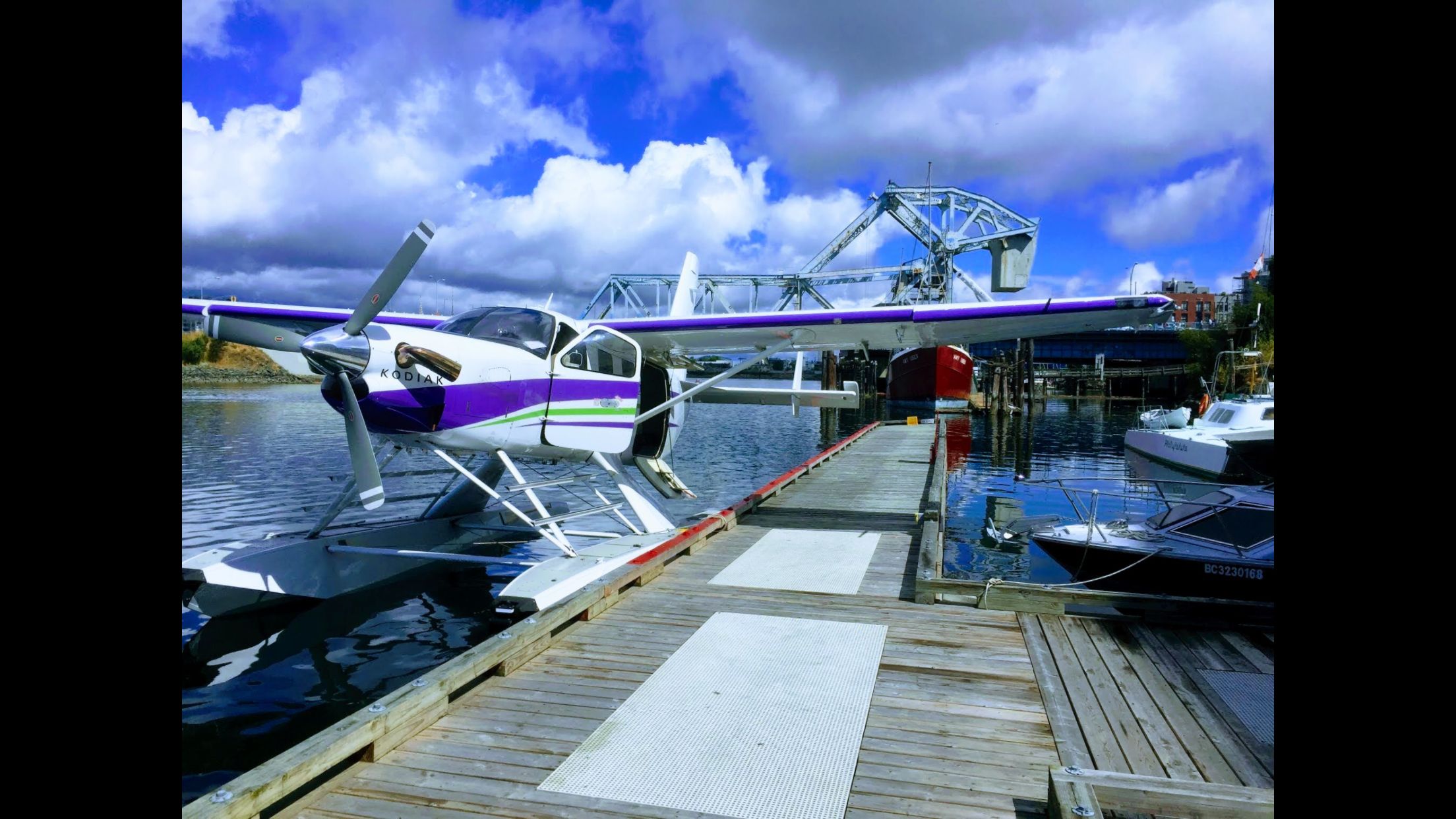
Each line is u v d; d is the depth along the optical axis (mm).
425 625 5969
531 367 6309
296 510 11023
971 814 2645
